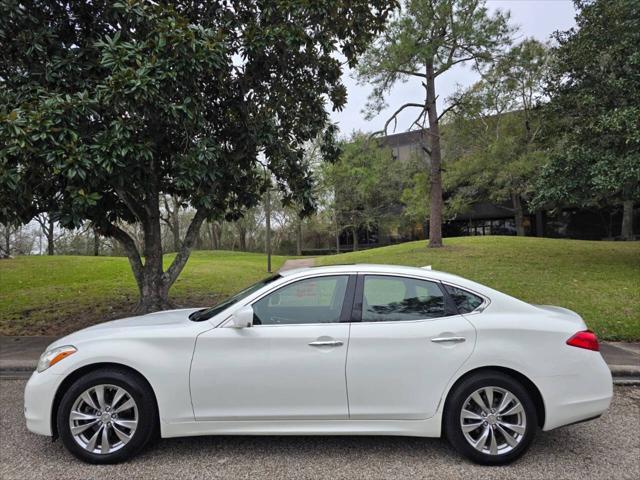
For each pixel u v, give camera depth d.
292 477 3.35
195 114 6.61
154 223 8.66
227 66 7.14
